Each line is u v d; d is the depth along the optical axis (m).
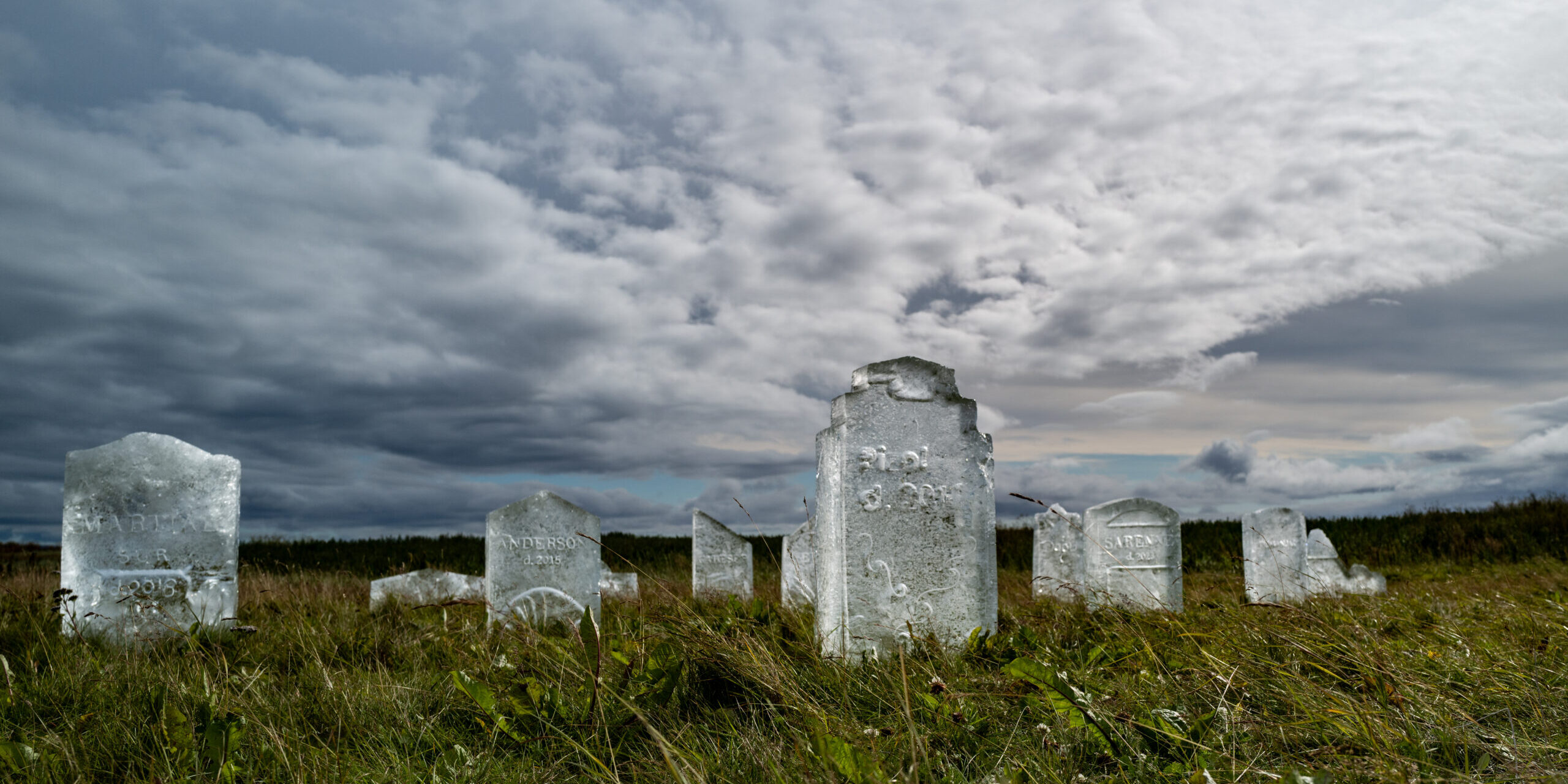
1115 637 4.96
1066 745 2.94
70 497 6.11
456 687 3.93
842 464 5.25
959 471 5.36
